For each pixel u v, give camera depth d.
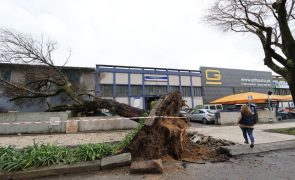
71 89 13.04
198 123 18.38
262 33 13.42
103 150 5.68
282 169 5.02
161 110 6.29
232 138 9.07
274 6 11.86
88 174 4.80
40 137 10.02
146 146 5.58
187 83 32.31
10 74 19.80
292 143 7.87
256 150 6.85
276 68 12.34
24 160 4.89
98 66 27.00
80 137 9.95
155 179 4.40
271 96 19.48
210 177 4.50
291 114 22.41
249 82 37.56
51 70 13.73
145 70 29.75
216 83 34.47
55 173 4.78
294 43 11.45
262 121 17.30
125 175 4.68
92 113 14.47
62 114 11.94
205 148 7.07
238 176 4.54
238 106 23.75
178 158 6.02
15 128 11.27
